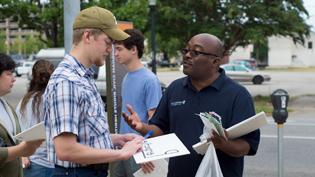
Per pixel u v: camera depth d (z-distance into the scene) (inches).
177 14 693.3
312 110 663.8
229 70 1224.8
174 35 737.6
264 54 3289.9
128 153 108.6
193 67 128.5
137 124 137.5
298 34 748.6
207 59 127.9
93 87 109.7
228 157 128.3
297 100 797.9
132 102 169.5
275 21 714.2
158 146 115.4
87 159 103.6
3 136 142.3
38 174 171.0
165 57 2839.6
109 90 175.5
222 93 128.6
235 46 738.8
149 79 168.4
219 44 130.0
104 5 695.1
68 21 263.1
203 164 119.3
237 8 682.2
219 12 717.9
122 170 169.6
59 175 113.9
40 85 174.7
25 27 791.7
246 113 126.5
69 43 264.4
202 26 709.3
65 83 103.8
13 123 150.4
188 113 131.0
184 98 132.5
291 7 730.2
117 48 168.7
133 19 698.8
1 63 147.2
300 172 304.8
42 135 119.2
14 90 990.4
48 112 106.1
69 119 102.0
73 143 102.3
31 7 740.7
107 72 174.9
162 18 719.7
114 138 128.2
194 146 122.0
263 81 1219.2
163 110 140.3
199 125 129.3
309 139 423.5
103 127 108.3
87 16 108.7
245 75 1219.2
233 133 120.2
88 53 109.3
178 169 130.6
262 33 691.4
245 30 699.4
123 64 170.9
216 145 120.0
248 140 126.3
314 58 3294.8
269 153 362.0
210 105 128.5
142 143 113.7
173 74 1771.7
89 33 108.5
